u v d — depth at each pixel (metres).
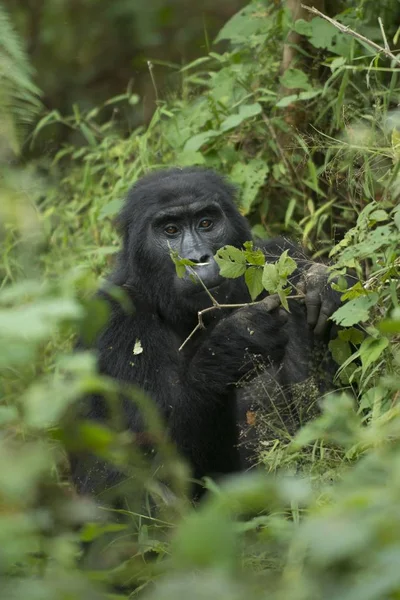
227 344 8.85
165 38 19.89
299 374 9.80
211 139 12.22
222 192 9.92
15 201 5.25
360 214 8.07
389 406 7.48
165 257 9.52
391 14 11.86
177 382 9.05
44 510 4.62
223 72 12.71
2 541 3.86
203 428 9.02
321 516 3.79
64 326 4.25
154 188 9.76
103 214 12.06
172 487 8.38
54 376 9.81
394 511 3.65
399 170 8.34
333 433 6.14
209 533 3.39
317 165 11.95
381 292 7.78
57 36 19.97
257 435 9.52
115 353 9.36
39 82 19.73
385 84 11.61
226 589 3.41
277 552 5.59
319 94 11.82
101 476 8.66
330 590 3.54
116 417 5.12
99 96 19.67
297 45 12.12
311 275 9.23
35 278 11.95
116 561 7.73
